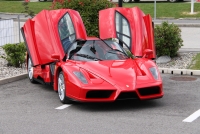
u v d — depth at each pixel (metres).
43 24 9.80
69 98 8.12
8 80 11.07
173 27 13.34
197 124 6.82
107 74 8.01
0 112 7.97
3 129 6.85
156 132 6.44
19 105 8.50
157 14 27.84
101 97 7.77
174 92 9.36
